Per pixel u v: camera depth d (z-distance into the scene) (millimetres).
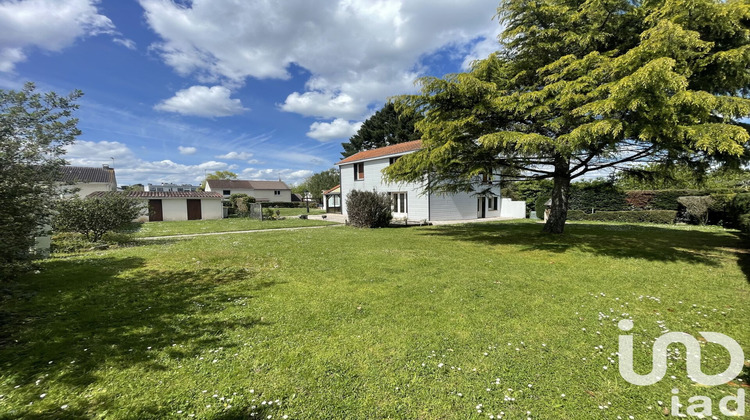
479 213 22812
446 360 2895
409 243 10203
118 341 3307
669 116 6055
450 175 11570
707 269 6270
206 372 2691
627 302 4473
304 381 2557
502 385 2521
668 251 7965
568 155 7973
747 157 7543
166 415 2154
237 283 5605
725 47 7215
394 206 22734
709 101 5570
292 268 6758
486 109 8695
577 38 8398
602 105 6211
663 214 16000
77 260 7848
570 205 20844
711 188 15359
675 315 4008
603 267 6527
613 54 8133
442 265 6840
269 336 3410
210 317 3979
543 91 7824
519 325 3689
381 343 3229
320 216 27891
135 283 5648
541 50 9508
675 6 6781
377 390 2441
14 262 3957
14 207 4082
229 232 15633
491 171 11117
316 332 3510
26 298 4520
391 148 23797
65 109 5043
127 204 12156
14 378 2566
